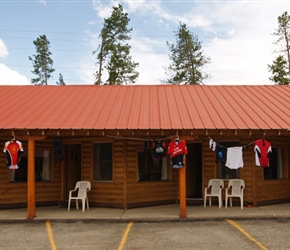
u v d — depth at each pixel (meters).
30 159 10.77
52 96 14.14
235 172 13.13
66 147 14.11
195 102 13.30
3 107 12.70
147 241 8.23
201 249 7.54
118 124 10.94
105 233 9.04
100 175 13.21
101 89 15.27
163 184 13.41
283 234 8.68
